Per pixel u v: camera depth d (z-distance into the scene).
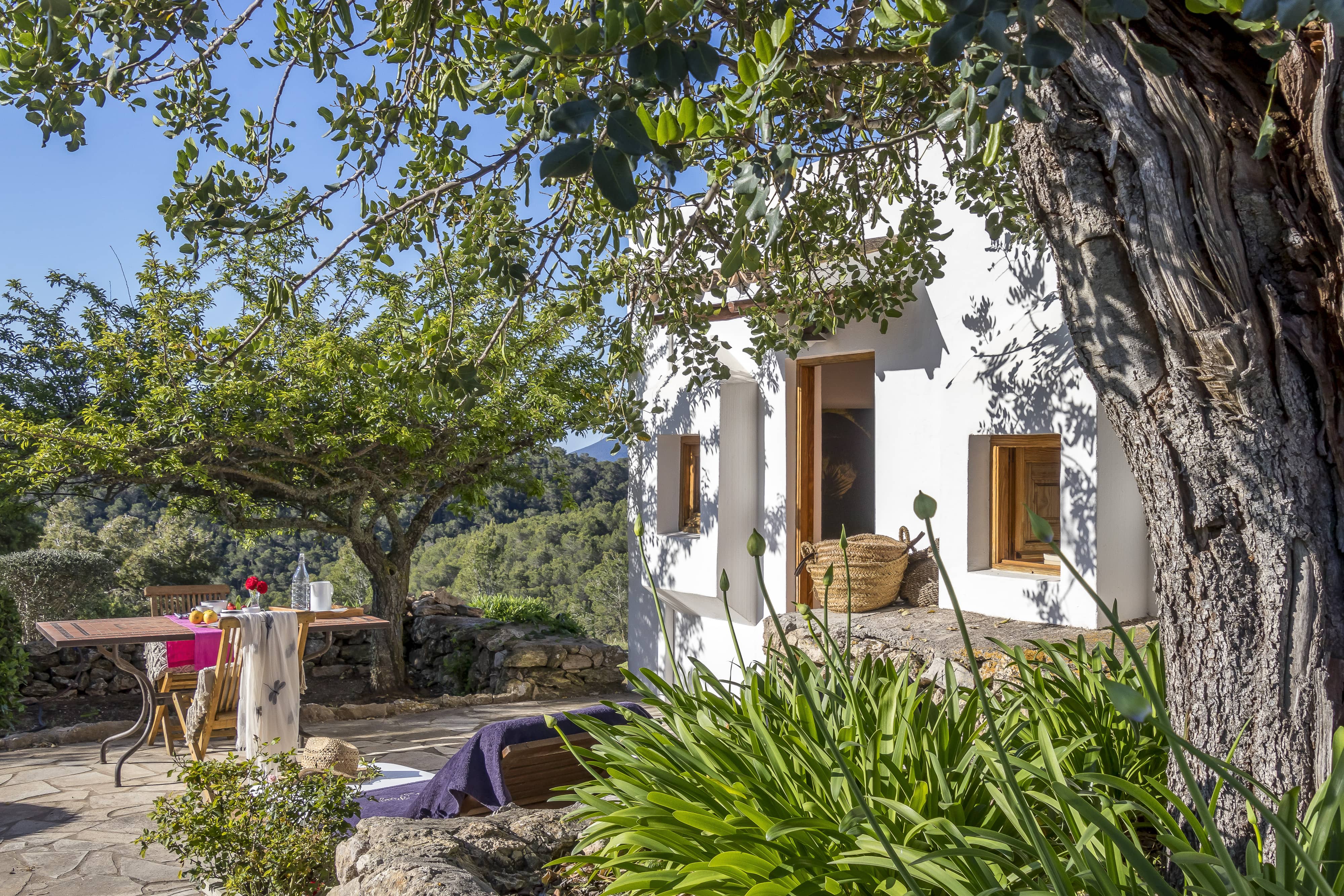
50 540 24.83
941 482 6.95
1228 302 1.91
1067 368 6.03
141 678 7.29
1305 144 1.85
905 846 1.82
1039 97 2.10
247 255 9.59
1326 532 1.93
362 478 11.67
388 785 5.29
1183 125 1.91
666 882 1.96
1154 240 1.96
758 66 2.18
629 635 10.38
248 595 8.62
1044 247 5.78
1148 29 1.96
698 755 2.46
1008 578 6.41
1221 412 1.99
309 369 10.42
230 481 11.46
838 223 5.80
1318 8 0.97
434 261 4.32
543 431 11.77
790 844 1.97
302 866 3.47
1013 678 4.46
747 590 8.59
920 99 4.21
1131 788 1.78
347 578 29.02
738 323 8.90
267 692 6.77
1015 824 1.75
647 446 9.73
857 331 7.82
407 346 4.11
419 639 13.56
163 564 24.33
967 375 6.72
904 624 6.27
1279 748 1.94
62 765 7.58
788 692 2.77
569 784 4.41
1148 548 6.21
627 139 1.38
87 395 12.23
